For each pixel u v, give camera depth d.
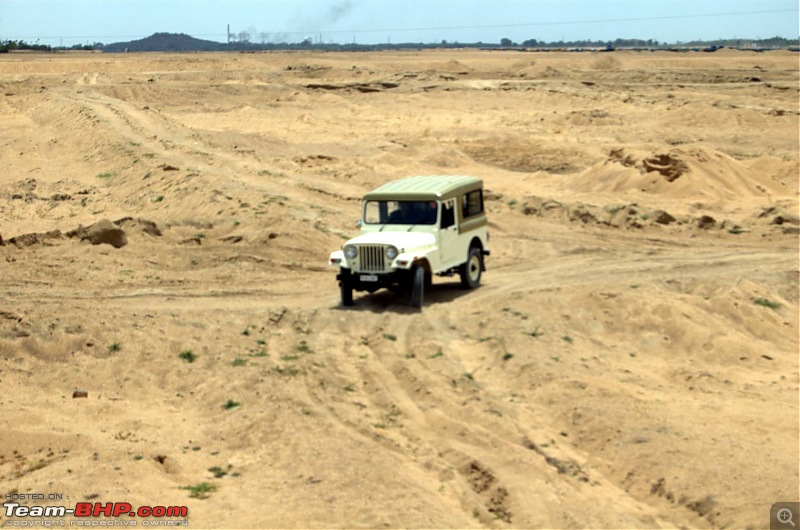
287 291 21.58
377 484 11.27
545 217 31.08
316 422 13.37
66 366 15.48
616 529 10.75
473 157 49.41
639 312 18.88
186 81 107.81
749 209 32.00
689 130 56.84
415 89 85.12
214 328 17.69
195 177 35.56
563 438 13.50
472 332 18.06
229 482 11.50
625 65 122.38
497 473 12.05
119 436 12.84
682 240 27.67
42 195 37.56
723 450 12.56
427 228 19.97
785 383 16.14
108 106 57.62
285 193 33.19
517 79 99.06
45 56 183.62
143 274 22.98
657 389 15.43
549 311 18.81
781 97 73.19
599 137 55.12
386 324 18.47
